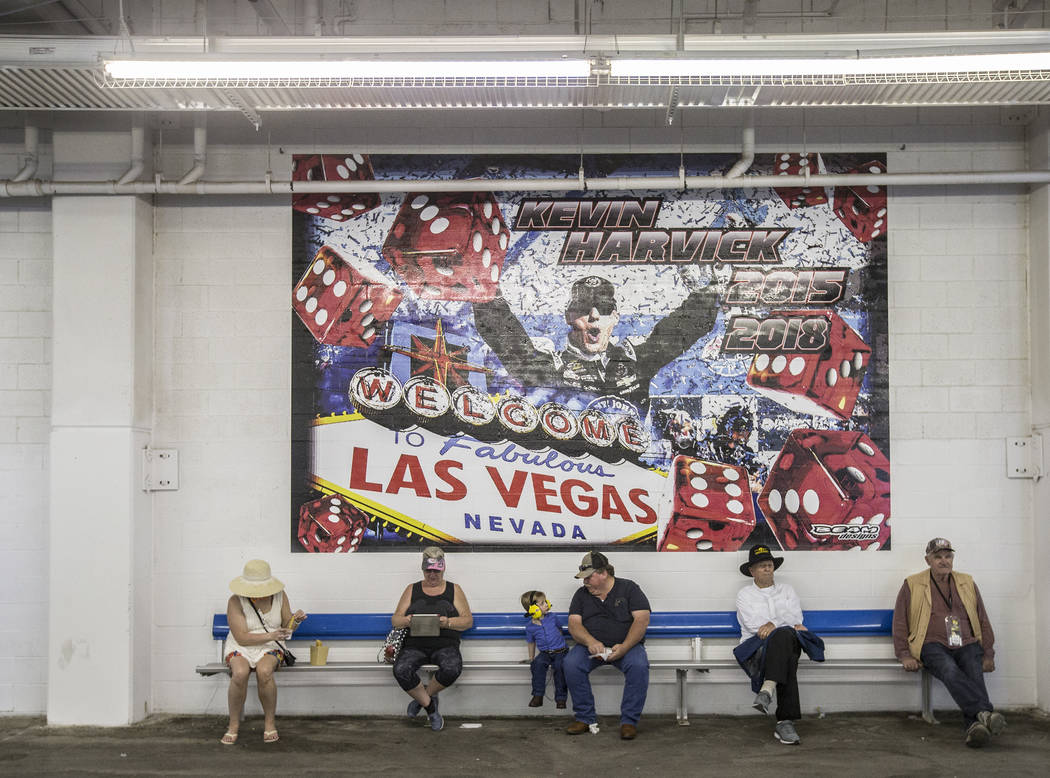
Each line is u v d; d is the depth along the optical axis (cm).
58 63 548
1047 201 691
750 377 711
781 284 715
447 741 618
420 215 720
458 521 705
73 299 687
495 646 693
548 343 714
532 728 652
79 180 699
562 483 707
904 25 722
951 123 720
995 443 709
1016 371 712
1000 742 606
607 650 631
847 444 708
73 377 684
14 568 705
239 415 712
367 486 707
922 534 704
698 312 714
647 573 702
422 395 712
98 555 674
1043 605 687
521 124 721
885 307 714
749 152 694
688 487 706
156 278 718
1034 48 537
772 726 652
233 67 546
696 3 724
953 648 641
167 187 688
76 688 666
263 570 638
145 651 690
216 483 708
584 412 710
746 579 701
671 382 711
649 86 573
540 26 727
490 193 720
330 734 638
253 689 690
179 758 581
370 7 729
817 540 702
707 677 687
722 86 573
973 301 715
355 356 714
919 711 690
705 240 716
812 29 723
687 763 564
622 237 718
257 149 723
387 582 704
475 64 545
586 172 718
